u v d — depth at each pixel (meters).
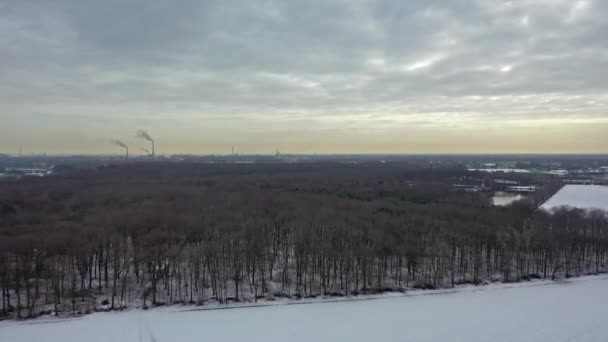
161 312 76.31
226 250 91.69
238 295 83.25
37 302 77.50
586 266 106.19
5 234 96.50
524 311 78.00
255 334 68.12
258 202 142.25
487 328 70.69
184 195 155.88
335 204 141.00
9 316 72.94
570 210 144.12
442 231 106.00
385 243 94.88
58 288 76.25
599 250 110.25
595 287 92.12
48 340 65.44
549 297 85.50
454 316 75.50
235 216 117.81
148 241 91.56
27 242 86.94
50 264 81.19
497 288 91.12
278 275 93.19
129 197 149.25
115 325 70.88
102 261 87.31
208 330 69.50
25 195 149.75
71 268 84.69
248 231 99.25
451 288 90.25
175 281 87.69
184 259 88.06
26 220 114.44
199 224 106.19
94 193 156.75
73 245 86.12
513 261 104.62
